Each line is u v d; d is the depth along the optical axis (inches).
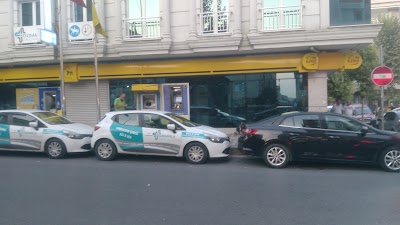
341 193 262.5
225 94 582.9
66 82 627.8
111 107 619.2
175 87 600.1
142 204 236.4
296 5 515.8
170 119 401.1
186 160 404.2
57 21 590.9
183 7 554.9
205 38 530.9
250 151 374.3
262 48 515.5
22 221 205.2
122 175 326.3
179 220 205.8
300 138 360.2
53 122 442.6
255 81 570.6
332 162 380.8
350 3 501.0
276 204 235.5
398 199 246.2
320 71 541.0
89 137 437.1
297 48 516.7
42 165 379.2
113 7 576.4
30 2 615.2
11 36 607.5
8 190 272.7
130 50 556.4
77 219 208.1
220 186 284.4
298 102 556.4
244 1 534.9
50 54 581.0
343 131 356.2
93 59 587.2
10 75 643.5
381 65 455.8
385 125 621.3
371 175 328.5
